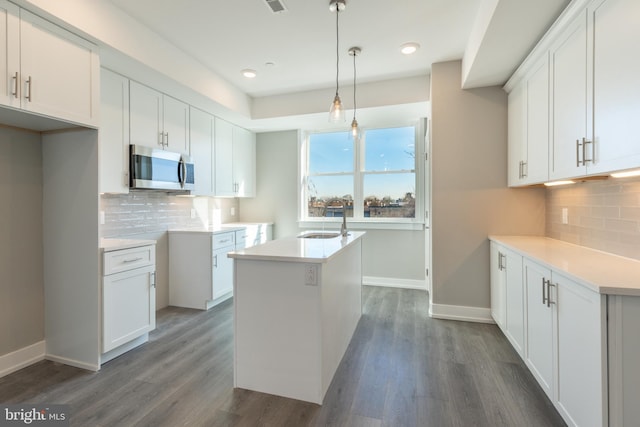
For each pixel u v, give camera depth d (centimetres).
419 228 429
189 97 326
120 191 268
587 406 138
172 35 265
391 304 363
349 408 177
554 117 204
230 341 266
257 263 192
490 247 303
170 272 358
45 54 185
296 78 355
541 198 294
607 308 127
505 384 200
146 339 265
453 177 313
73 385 199
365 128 458
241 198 509
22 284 222
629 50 134
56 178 227
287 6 227
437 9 230
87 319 220
